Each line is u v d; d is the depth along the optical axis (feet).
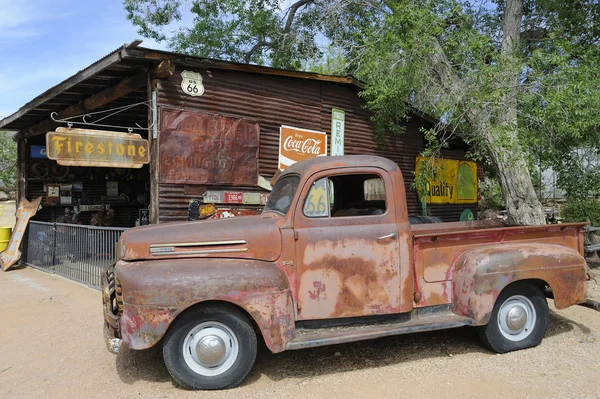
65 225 29.12
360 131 34.60
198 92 25.48
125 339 12.12
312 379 13.26
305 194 13.71
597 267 29.76
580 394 12.06
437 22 27.63
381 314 13.93
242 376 12.69
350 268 13.66
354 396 12.14
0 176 68.69
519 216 28.19
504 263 14.58
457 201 42.50
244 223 13.53
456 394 12.14
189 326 12.42
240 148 27.12
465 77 27.02
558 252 15.42
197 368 12.57
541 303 15.47
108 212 40.01
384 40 28.78
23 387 13.19
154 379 13.51
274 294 12.58
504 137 23.61
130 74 25.08
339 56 45.73
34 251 33.76
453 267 15.10
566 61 25.09
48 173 37.88
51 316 20.30
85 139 22.29
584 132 26.71
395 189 14.24
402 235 14.10
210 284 12.17
